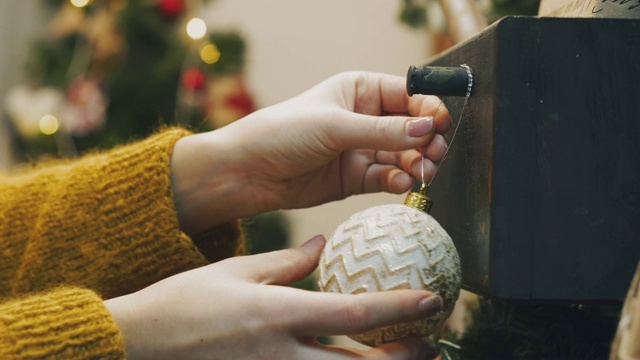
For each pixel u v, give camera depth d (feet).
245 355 1.79
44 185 2.52
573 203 1.61
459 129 1.86
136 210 2.32
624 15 1.70
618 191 1.61
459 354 1.93
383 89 2.32
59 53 5.49
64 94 5.32
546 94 1.61
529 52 1.61
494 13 2.26
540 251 1.61
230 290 1.82
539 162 1.61
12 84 6.62
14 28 6.78
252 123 2.29
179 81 5.23
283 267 1.90
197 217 2.44
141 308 1.85
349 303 1.64
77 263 2.33
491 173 1.62
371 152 2.37
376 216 1.69
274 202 2.43
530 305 1.85
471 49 1.78
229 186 2.37
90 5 5.44
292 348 1.77
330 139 2.16
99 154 2.67
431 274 1.63
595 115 1.61
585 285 1.60
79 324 1.82
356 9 6.49
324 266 1.71
